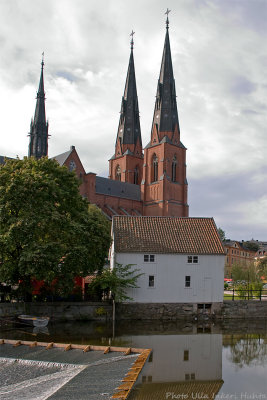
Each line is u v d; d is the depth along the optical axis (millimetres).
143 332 39281
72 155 108312
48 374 26172
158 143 128875
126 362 28500
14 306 42375
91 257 45281
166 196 125562
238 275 79312
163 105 131250
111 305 46625
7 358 29156
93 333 37938
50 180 44062
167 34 131875
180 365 28828
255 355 32031
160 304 48469
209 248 50500
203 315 49125
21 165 45656
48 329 39375
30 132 115750
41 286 46969
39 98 115812
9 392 23297
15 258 42875
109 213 121688
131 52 144250
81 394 22562
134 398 22375
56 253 40438
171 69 132250
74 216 46906
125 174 139625
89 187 110875
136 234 51125
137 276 48000
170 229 52719
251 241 186875
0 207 40625
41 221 40625
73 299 47375
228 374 27078
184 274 49406
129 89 143375
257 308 50656
